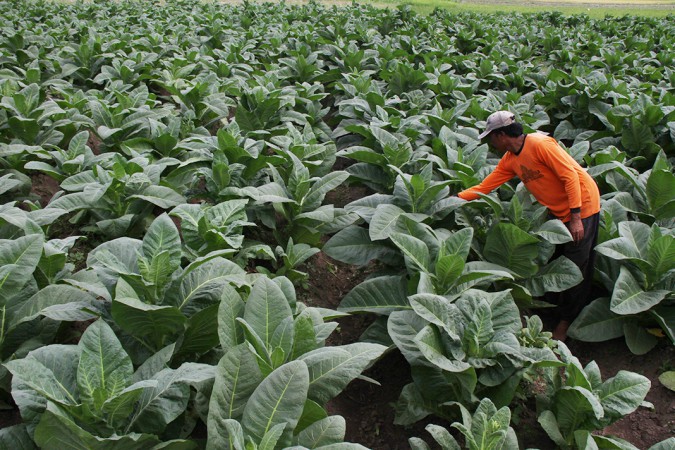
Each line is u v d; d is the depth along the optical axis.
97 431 2.40
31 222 3.34
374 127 5.98
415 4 27.72
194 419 3.14
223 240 3.78
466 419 3.02
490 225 5.12
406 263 3.98
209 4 18.38
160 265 2.99
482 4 31.50
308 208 5.07
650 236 4.39
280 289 3.05
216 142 5.71
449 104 8.75
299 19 16.17
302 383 2.40
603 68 11.73
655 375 4.37
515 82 10.13
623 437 3.86
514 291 4.53
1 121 5.94
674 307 4.51
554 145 4.50
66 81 8.52
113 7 15.57
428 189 4.75
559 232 4.43
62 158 5.18
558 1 34.38
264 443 2.10
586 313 4.70
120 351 2.49
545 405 3.71
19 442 2.38
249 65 10.20
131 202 4.82
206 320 3.07
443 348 3.28
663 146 7.43
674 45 14.32
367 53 10.77
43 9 13.99
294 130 6.18
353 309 4.06
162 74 8.81
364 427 3.84
